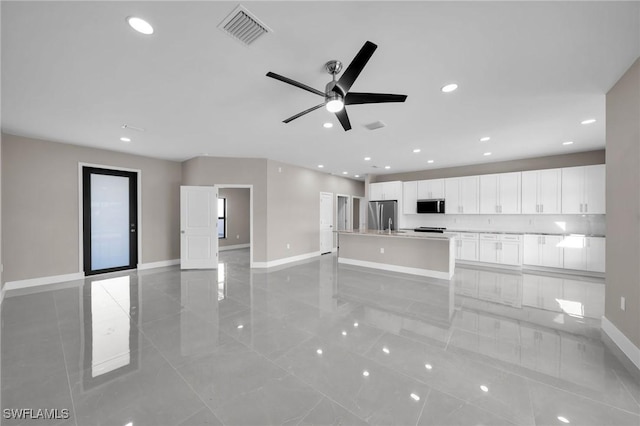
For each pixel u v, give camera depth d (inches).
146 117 125.2
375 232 219.1
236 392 68.0
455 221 257.0
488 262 220.2
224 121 131.2
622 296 87.6
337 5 58.6
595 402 64.4
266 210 219.5
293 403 64.2
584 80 90.4
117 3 57.4
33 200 158.6
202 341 94.1
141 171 207.6
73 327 105.0
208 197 211.9
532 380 72.7
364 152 197.3
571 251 190.7
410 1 57.6
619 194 88.7
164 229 221.1
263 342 93.5
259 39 70.1
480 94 101.4
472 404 63.9
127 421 58.7
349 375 75.0
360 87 95.9
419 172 277.9
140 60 79.4
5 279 150.0
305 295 145.7
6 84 92.4
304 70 85.1
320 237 284.0
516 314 119.0
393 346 90.8
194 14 61.1
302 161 232.2
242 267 219.9
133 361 81.7
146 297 142.0
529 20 62.9
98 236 189.6
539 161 212.1
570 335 98.7
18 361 81.1
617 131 89.7
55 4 57.2
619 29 65.3
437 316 116.5
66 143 170.1
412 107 113.6
